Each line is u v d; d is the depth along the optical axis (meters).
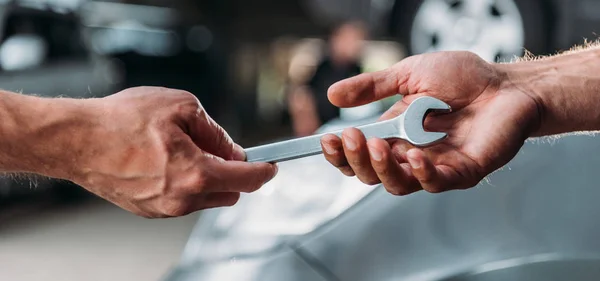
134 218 6.51
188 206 1.25
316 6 5.58
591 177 1.88
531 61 1.46
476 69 1.39
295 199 2.23
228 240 2.18
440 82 1.39
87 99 1.28
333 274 1.88
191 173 1.22
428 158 1.21
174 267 2.22
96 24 10.95
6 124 1.24
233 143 1.32
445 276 1.75
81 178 1.27
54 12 6.93
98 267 5.18
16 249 5.63
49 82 6.73
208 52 11.90
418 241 1.86
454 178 1.27
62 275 5.04
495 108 1.36
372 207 2.03
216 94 12.23
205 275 2.07
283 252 2.00
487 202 1.89
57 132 1.24
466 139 1.33
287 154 1.28
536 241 1.77
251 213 2.25
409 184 1.23
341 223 2.01
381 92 1.43
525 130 1.35
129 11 11.63
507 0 5.31
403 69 1.42
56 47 7.01
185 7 13.30
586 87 1.40
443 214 1.90
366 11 5.46
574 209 1.82
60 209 6.81
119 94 1.28
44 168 1.26
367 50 5.13
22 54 6.51
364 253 1.88
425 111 1.30
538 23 5.21
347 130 1.20
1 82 6.18
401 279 1.79
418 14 5.50
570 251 1.73
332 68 4.88
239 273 2.00
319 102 4.89
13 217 6.48
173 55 11.52
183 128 1.27
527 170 1.93
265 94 14.85
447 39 5.46
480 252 1.78
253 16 14.86
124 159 1.24
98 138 1.24
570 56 1.46
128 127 1.24
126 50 11.31
